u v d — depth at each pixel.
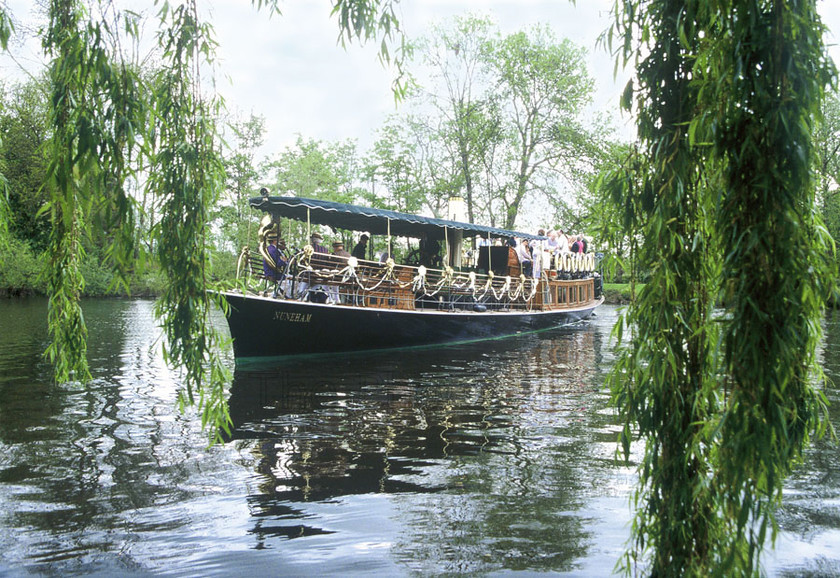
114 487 4.41
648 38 2.01
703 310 1.95
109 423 6.49
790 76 1.60
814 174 1.67
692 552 1.96
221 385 3.02
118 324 20.25
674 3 1.95
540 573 3.04
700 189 1.94
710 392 1.87
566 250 23.19
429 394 8.54
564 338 17.98
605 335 18.94
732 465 1.71
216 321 19.89
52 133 2.78
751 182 1.64
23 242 34.34
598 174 2.13
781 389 1.61
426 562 3.18
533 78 31.31
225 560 3.21
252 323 12.38
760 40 1.63
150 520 3.78
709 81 1.76
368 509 3.98
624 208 2.06
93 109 2.71
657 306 1.96
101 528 3.64
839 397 7.74
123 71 2.76
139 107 2.75
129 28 2.80
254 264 13.35
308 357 13.11
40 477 4.63
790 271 1.60
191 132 2.98
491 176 32.91
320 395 8.45
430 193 33.53
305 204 13.02
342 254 14.62
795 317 1.61
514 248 19.73
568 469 4.88
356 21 3.11
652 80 1.99
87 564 3.16
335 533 3.58
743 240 1.65
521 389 8.96
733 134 1.68
